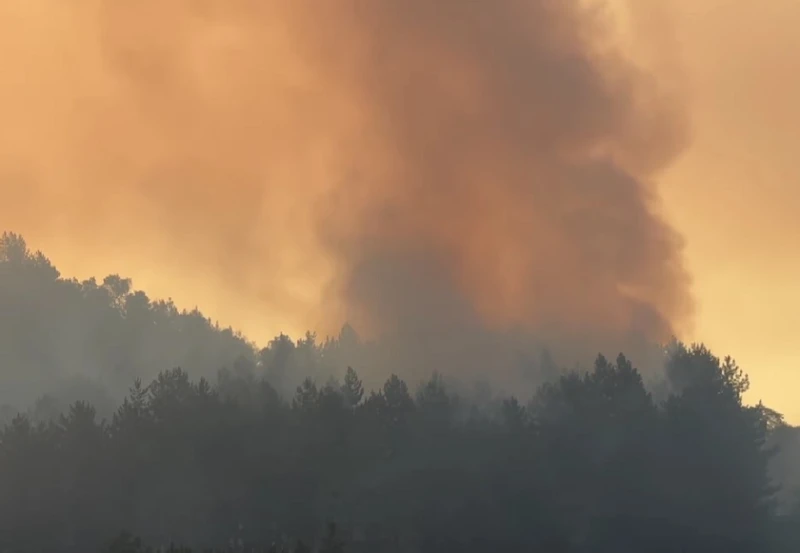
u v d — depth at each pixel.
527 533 149.00
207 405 147.25
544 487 152.00
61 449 137.38
